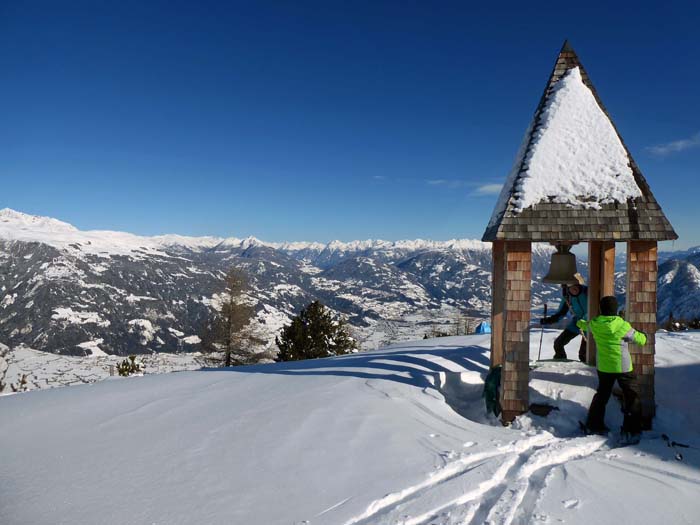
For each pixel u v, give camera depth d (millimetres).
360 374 7449
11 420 5984
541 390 6262
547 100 6633
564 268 6547
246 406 6051
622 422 5566
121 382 8359
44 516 3375
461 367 7641
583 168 5984
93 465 4320
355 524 3180
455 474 4035
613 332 5297
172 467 4203
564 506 3479
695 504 3539
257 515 3295
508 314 5828
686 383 6270
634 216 5641
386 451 4461
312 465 4152
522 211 5828
